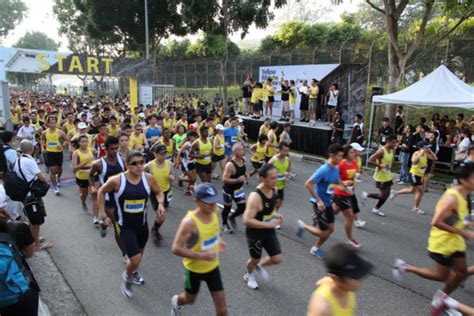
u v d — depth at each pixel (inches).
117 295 186.2
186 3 939.3
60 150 372.5
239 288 193.9
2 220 130.1
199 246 137.6
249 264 190.1
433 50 718.5
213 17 931.3
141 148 390.9
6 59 729.0
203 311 172.4
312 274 210.4
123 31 1210.0
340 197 243.9
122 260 225.3
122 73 845.2
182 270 213.8
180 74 1256.8
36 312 132.6
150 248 244.4
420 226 293.3
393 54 549.3
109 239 258.7
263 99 751.1
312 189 219.5
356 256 89.8
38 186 221.3
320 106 697.6
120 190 173.5
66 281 199.9
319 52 836.0
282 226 289.3
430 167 395.2
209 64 1151.0
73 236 263.1
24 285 124.3
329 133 573.6
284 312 172.4
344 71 669.9
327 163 219.5
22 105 743.7
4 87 621.3
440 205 158.4
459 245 159.8
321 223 223.8
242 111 836.6
